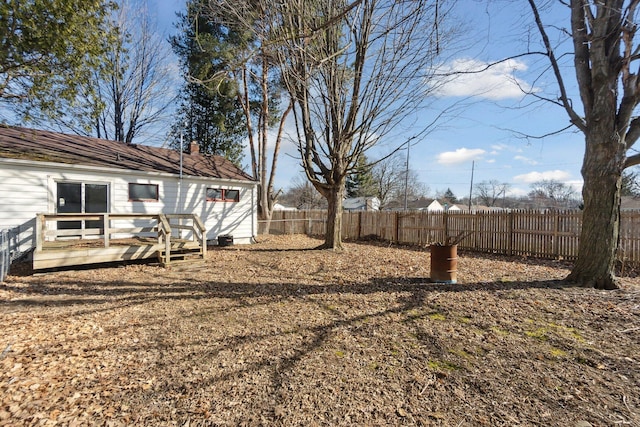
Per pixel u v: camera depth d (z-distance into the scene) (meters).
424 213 13.04
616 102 5.16
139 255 7.90
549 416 2.28
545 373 2.84
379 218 15.05
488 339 3.55
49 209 8.96
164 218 8.17
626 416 2.26
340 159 10.08
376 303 4.88
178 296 5.43
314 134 10.05
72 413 2.36
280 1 5.93
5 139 9.70
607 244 5.32
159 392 2.64
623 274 7.11
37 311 4.63
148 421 2.28
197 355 3.30
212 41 14.52
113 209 10.20
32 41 6.02
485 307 4.54
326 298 5.21
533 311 4.34
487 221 11.05
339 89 9.24
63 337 3.73
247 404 2.47
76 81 7.09
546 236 9.52
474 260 9.26
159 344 3.56
